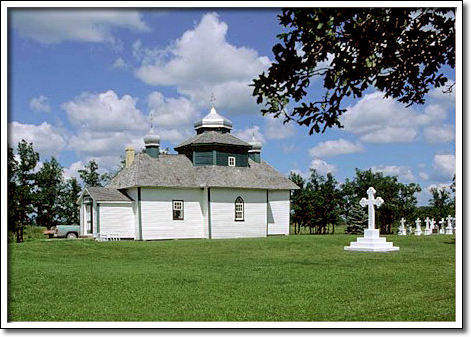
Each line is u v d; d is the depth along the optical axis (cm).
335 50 820
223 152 4944
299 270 2002
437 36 944
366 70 839
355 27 814
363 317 1099
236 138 5088
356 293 1427
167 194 4628
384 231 6344
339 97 872
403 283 1603
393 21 845
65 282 1653
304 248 3116
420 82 991
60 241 3541
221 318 1108
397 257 2469
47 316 1138
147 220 4516
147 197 4538
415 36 922
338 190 6116
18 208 5003
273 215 5194
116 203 4491
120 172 4947
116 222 4484
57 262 2434
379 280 1683
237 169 5000
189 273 1914
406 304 1240
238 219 4850
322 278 1750
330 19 786
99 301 1324
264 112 866
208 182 4700
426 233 5075
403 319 1068
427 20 929
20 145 5372
